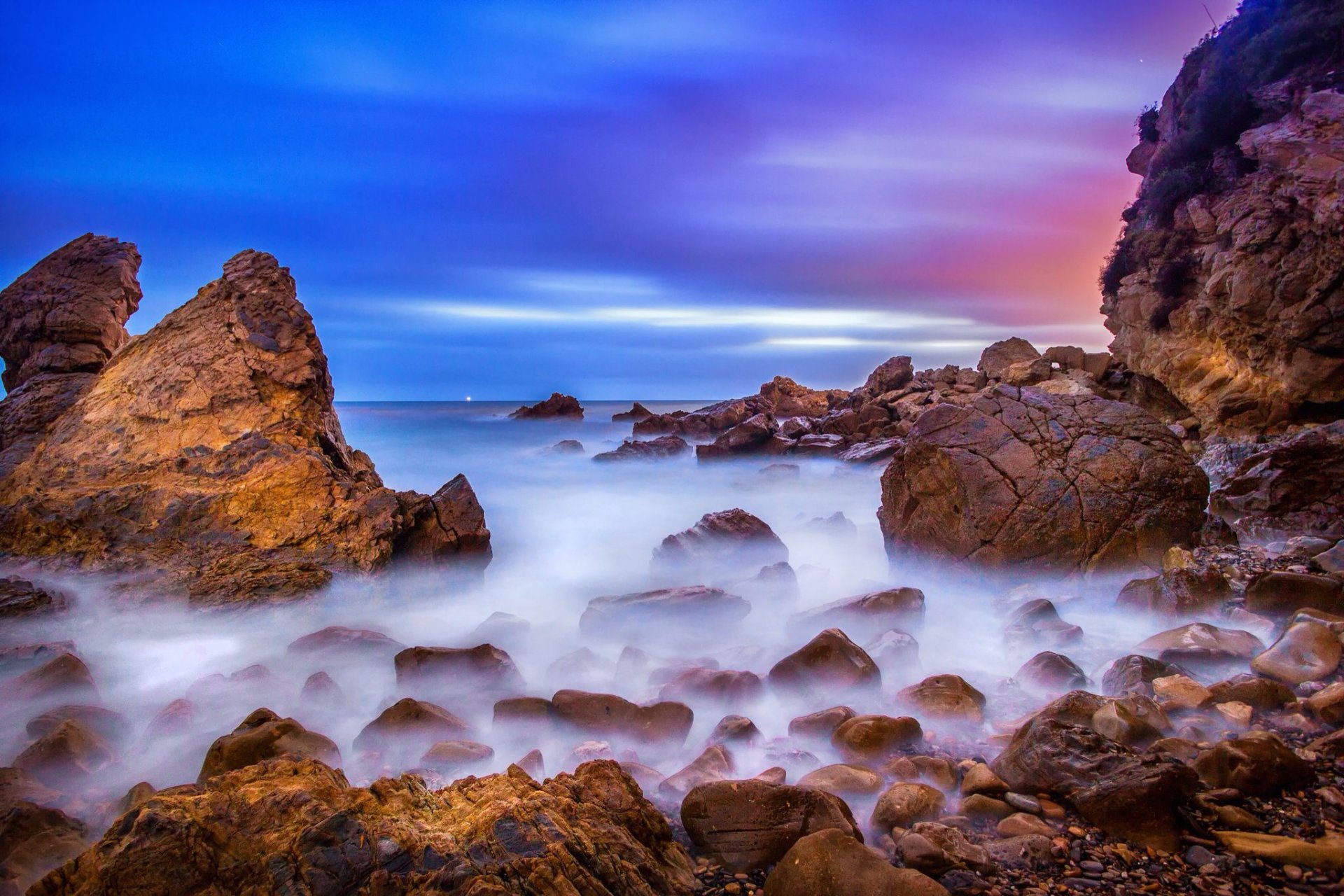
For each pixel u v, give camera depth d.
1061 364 31.95
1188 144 27.78
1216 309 23.47
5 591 9.37
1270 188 21.47
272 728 5.32
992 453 10.25
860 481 24.62
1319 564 8.55
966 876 3.94
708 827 4.33
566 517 18.80
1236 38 27.03
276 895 3.27
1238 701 5.71
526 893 3.32
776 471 25.62
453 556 12.13
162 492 11.44
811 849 3.81
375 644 8.31
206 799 3.70
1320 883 3.83
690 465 30.91
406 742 5.86
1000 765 5.09
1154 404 28.30
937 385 38.81
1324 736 5.16
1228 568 8.90
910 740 5.63
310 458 11.96
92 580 10.30
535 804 3.82
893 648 7.38
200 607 9.67
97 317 15.77
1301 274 20.25
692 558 12.12
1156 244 28.30
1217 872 3.95
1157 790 4.28
